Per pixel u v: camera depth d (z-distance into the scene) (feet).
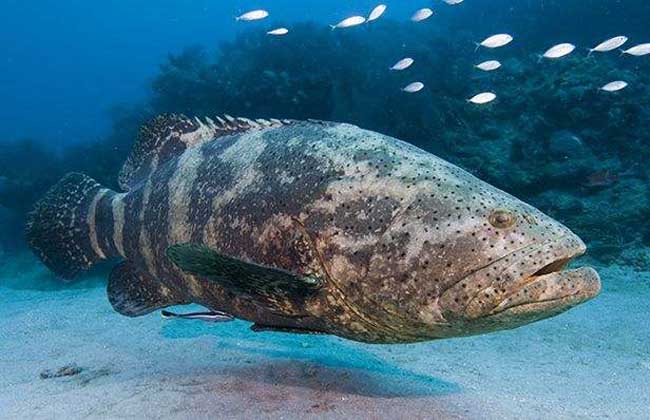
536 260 9.66
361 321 11.43
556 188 39.96
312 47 45.44
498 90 47.85
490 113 45.68
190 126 15.92
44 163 55.83
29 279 44.98
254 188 12.56
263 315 12.75
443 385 15.47
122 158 48.88
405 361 19.16
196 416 11.64
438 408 12.76
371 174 11.43
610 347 21.81
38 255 18.71
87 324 25.72
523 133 43.01
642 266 34.40
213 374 14.94
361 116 42.88
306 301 11.52
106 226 17.12
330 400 12.78
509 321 10.05
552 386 16.92
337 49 45.80
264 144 13.28
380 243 10.73
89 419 11.73
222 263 10.66
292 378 14.57
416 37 55.67
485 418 12.46
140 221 15.60
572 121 43.42
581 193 39.63
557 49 34.19
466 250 10.08
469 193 10.78
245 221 12.43
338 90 43.06
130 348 20.02
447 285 10.11
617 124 42.34
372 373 15.58
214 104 44.16
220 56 52.42
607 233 36.88
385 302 10.70
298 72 43.98
